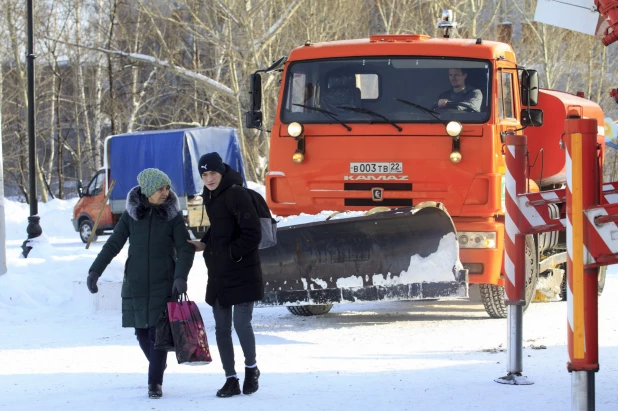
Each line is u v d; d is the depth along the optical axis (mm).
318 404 10211
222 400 10617
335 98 17406
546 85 63562
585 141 7848
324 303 16594
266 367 13000
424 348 14445
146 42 77250
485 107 16781
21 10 77625
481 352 13836
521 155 11641
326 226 16328
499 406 9859
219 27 64625
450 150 16766
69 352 15031
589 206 7836
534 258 17672
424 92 17062
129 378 12484
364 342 15266
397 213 15523
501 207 16656
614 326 16281
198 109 77625
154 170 11102
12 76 82875
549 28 65312
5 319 19688
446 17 19719
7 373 13109
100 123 81250
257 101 18094
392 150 17000
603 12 9656
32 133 33750
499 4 61719
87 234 46375
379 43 17391
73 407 10367
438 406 9930
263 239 11188
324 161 17297
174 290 10898
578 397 7918
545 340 14859
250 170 61812
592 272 7867
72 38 80688
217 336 11031
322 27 62875
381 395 10633
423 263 16141
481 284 17547
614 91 10680
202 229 42250
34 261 26703
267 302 16875
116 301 20344
